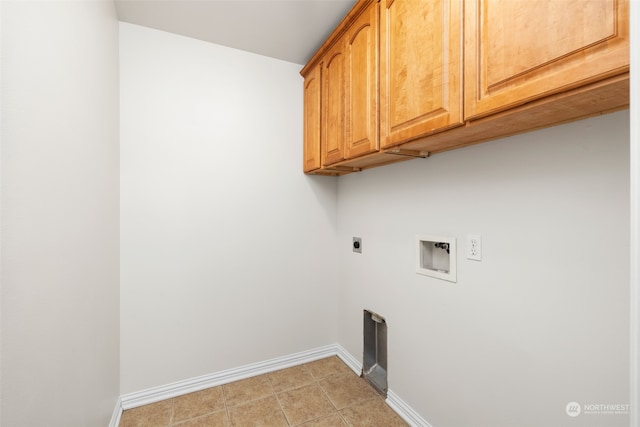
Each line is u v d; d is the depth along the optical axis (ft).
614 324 2.72
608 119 2.74
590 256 2.87
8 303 2.04
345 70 5.16
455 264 4.25
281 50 6.48
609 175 2.74
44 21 2.57
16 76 2.17
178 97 5.88
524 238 3.41
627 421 2.66
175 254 5.88
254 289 6.64
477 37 2.91
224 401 5.67
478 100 2.92
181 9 5.14
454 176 4.28
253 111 6.59
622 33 1.97
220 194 6.27
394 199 5.50
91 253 3.73
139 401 5.54
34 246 2.38
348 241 7.04
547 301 3.21
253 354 6.63
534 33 2.44
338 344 7.53
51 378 2.63
